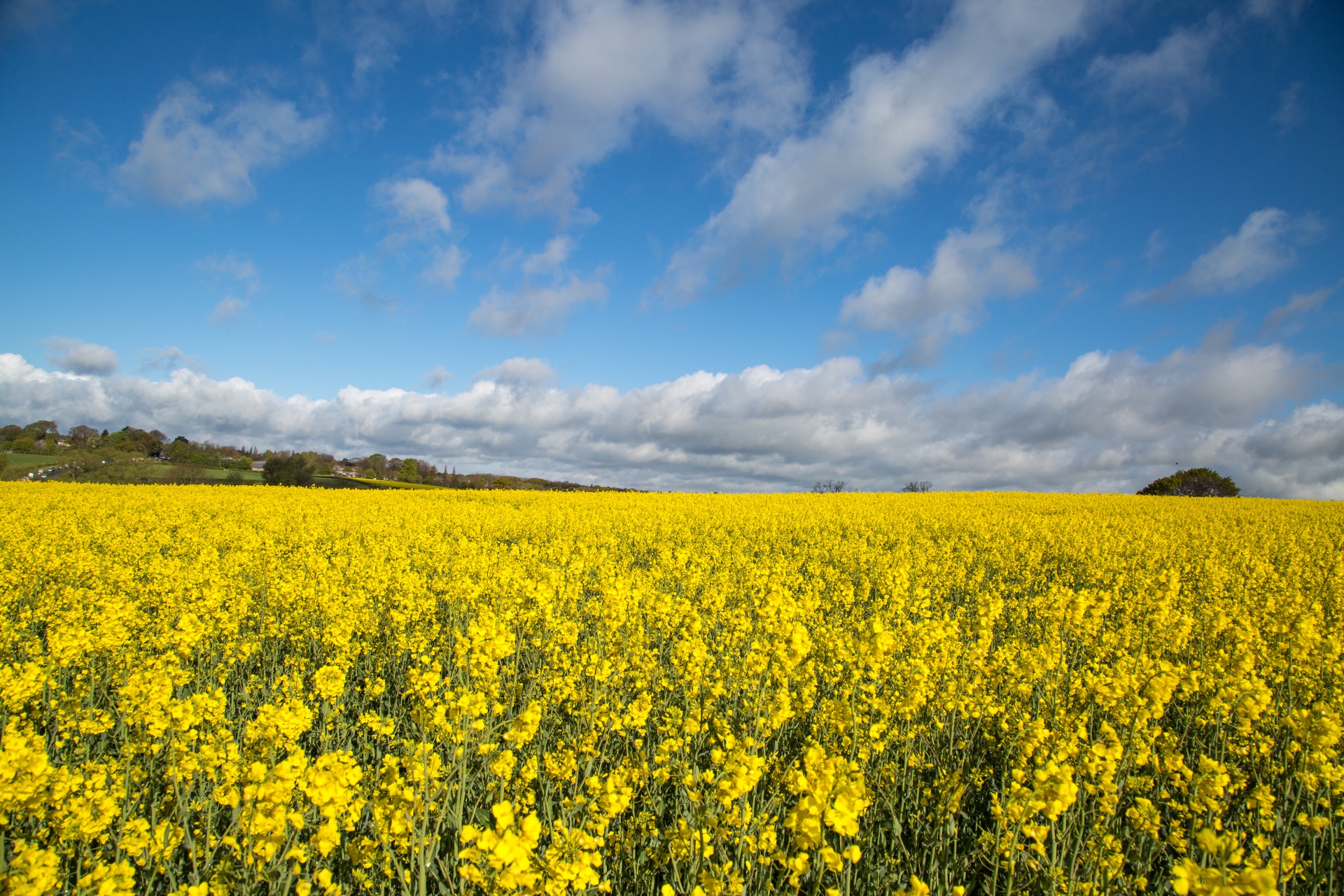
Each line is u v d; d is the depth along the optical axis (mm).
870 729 4895
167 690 4203
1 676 4734
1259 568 13188
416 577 10008
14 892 2826
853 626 9219
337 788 3156
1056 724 5176
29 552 11828
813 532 19812
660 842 4078
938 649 6648
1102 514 27125
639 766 4691
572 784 4938
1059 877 3709
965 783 5059
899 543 18547
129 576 10219
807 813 2924
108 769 4441
